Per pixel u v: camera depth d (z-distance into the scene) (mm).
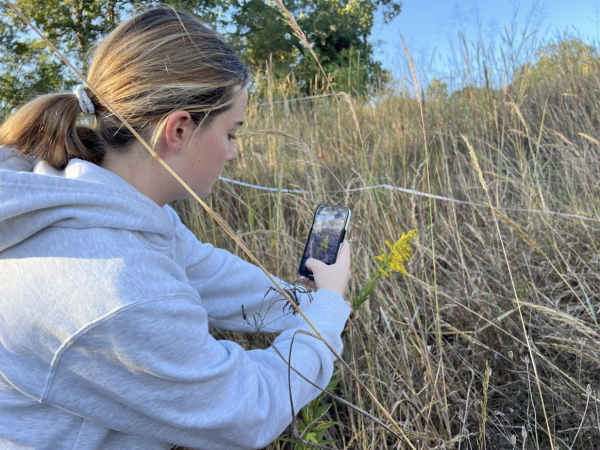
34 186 751
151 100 863
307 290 1236
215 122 932
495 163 2963
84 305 735
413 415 1408
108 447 880
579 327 1337
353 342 1574
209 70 892
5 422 819
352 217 2160
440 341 1439
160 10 937
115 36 912
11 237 780
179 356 794
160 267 867
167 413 813
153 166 934
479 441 1308
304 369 996
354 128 3516
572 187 2424
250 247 2092
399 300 1802
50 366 769
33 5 3926
